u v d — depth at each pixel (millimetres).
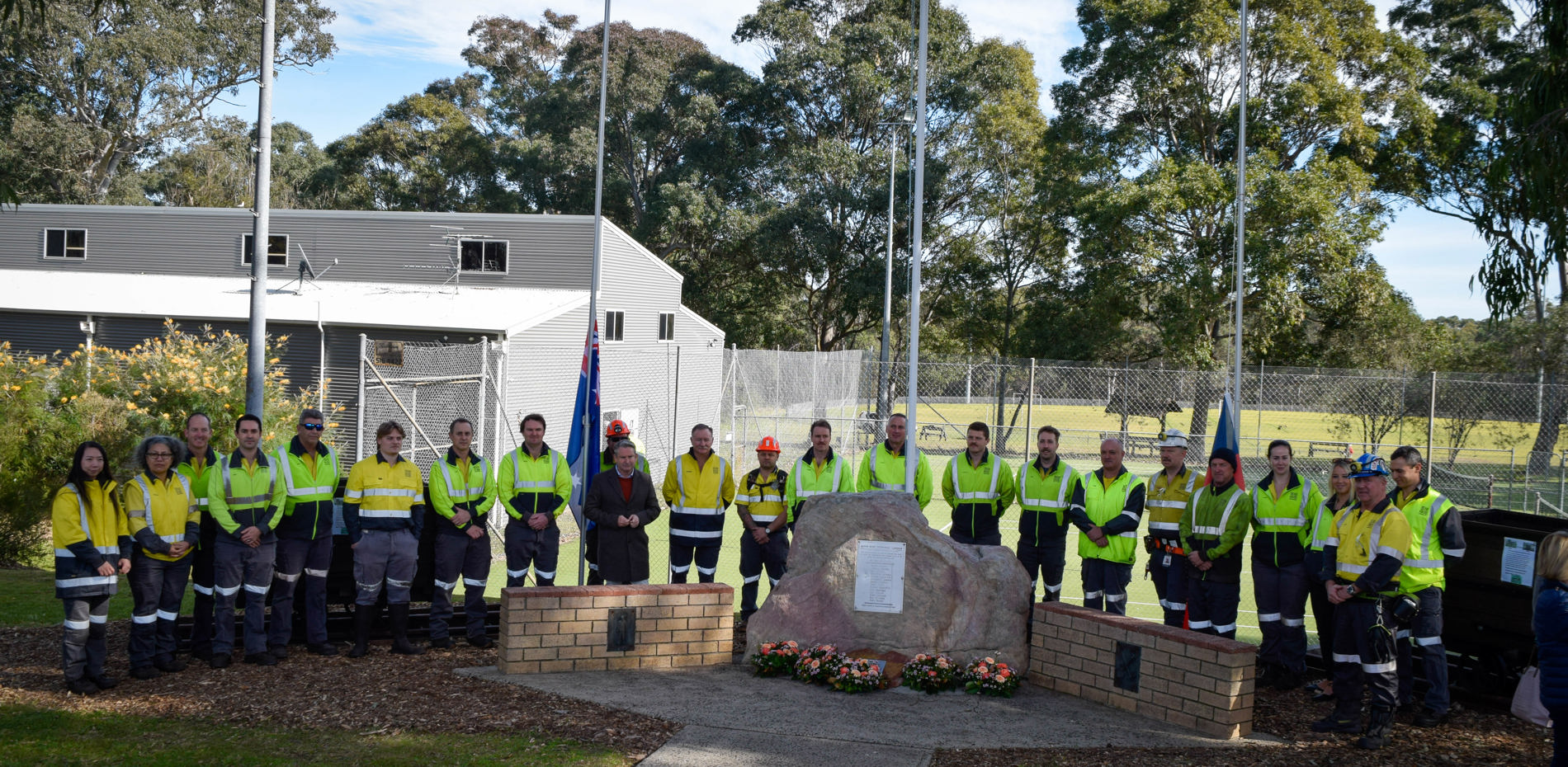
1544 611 5434
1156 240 31266
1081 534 8883
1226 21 30750
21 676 7523
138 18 39062
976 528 9297
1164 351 31094
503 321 21125
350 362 22312
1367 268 33000
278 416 16656
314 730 6398
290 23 42438
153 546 7418
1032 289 40344
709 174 46281
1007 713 7117
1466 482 23375
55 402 15750
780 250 41469
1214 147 33375
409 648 8453
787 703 7156
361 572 8297
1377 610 6676
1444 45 34812
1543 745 6617
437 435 19812
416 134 56594
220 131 44688
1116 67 33375
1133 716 7129
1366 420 26750
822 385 30828
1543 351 29672
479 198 53125
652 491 9180
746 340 45094
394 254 28141
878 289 40750
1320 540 7578
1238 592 8258
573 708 6895
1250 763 6121
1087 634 7555
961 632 7930
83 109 41031
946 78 42125
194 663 8039
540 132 50938
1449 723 7113
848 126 45906
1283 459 8102
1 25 11492
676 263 45031
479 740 6223
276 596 8164
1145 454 30516
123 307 23453
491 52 58688
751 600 9891
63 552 7055
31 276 27188
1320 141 32594
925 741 6398
